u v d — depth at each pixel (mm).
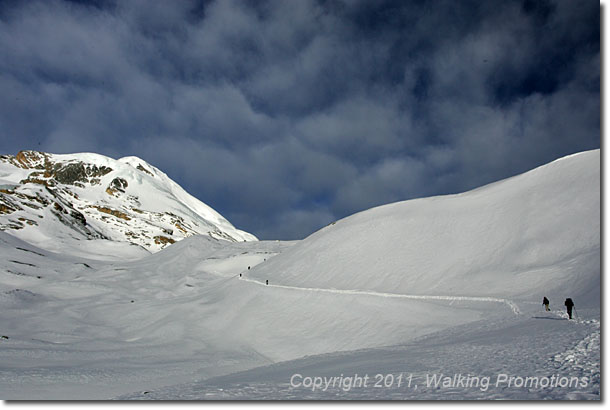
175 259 117875
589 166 58750
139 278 101250
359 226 76438
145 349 47844
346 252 68625
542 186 60094
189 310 65312
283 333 46750
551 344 16156
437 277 49031
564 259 41781
